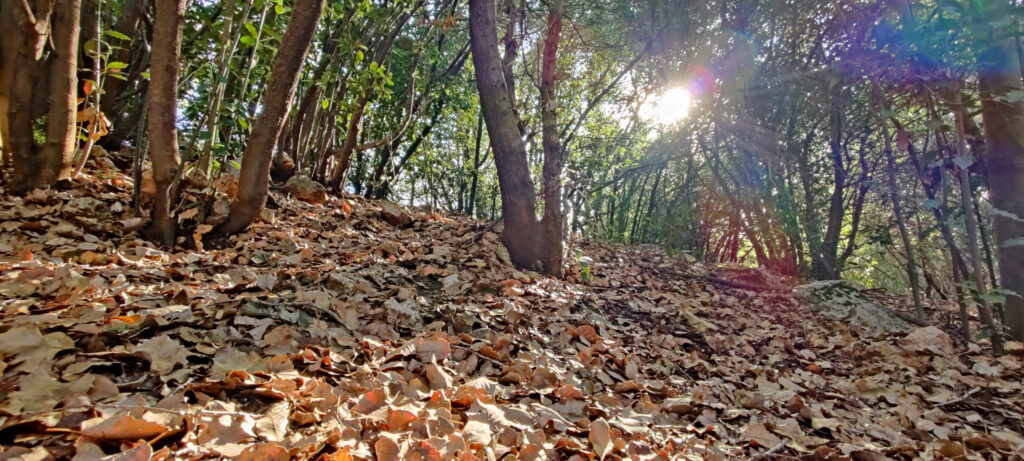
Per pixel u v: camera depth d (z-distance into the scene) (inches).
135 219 120.3
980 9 96.6
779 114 190.2
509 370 77.1
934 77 114.0
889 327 146.6
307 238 148.3
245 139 228.2
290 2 185.9
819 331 144.6
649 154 328.2
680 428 72.7
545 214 155.0
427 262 136.2
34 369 49.6
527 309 113.3
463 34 337.1
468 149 492.1
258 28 149.3
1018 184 115.0
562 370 84.1
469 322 95.2
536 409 65.7
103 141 191.0
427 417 55.2
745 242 308.0
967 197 110.7
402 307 93.4
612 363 95.4
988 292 106.9
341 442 48.4
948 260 145.3
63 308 69.0
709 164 224.8
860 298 165.9
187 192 131.3
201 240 125.0
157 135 115.7
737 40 190.7
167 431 44.2
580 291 144.3
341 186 253.9
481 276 130.4
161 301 76.9
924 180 127.1
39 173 125.6
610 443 60.5
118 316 66.6
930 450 71.6
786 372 109.3
